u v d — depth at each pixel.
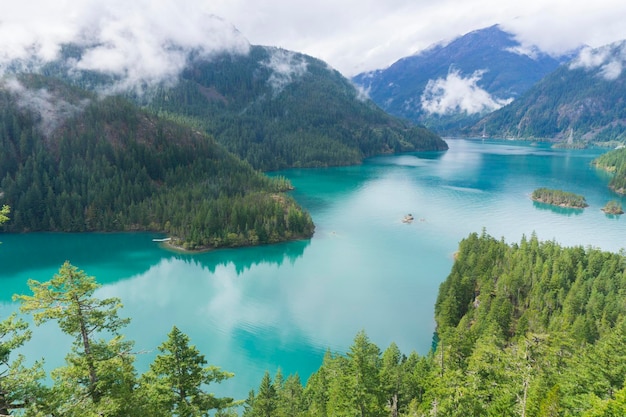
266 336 91.38
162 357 34.19
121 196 181.88
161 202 183.38
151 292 115.94
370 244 158.38
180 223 166.00
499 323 79.62
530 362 50.69
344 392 48.16
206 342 88.50
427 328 94.75
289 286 119.31
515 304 93.50
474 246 123.56
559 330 68.12
